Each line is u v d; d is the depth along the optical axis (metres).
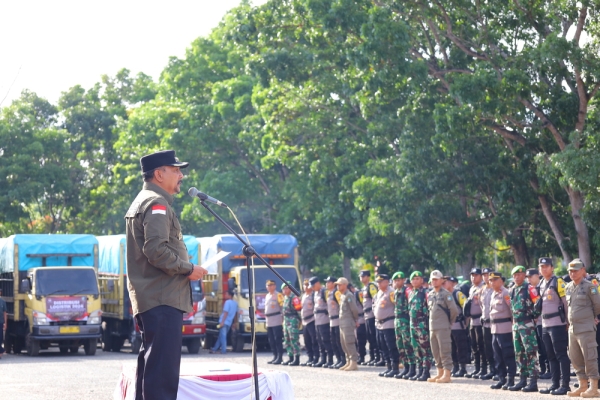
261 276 28.11
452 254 28.92
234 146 46.56
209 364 9.47
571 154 22.48
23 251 28.05
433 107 27.75
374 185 30.27
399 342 18.80
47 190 56.78
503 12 26.61
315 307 22.75
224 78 49.25
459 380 18.20
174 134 45.75
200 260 30.03
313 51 29.84
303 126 36.38
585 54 23.22
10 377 19.59
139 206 6.28
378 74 25.66
